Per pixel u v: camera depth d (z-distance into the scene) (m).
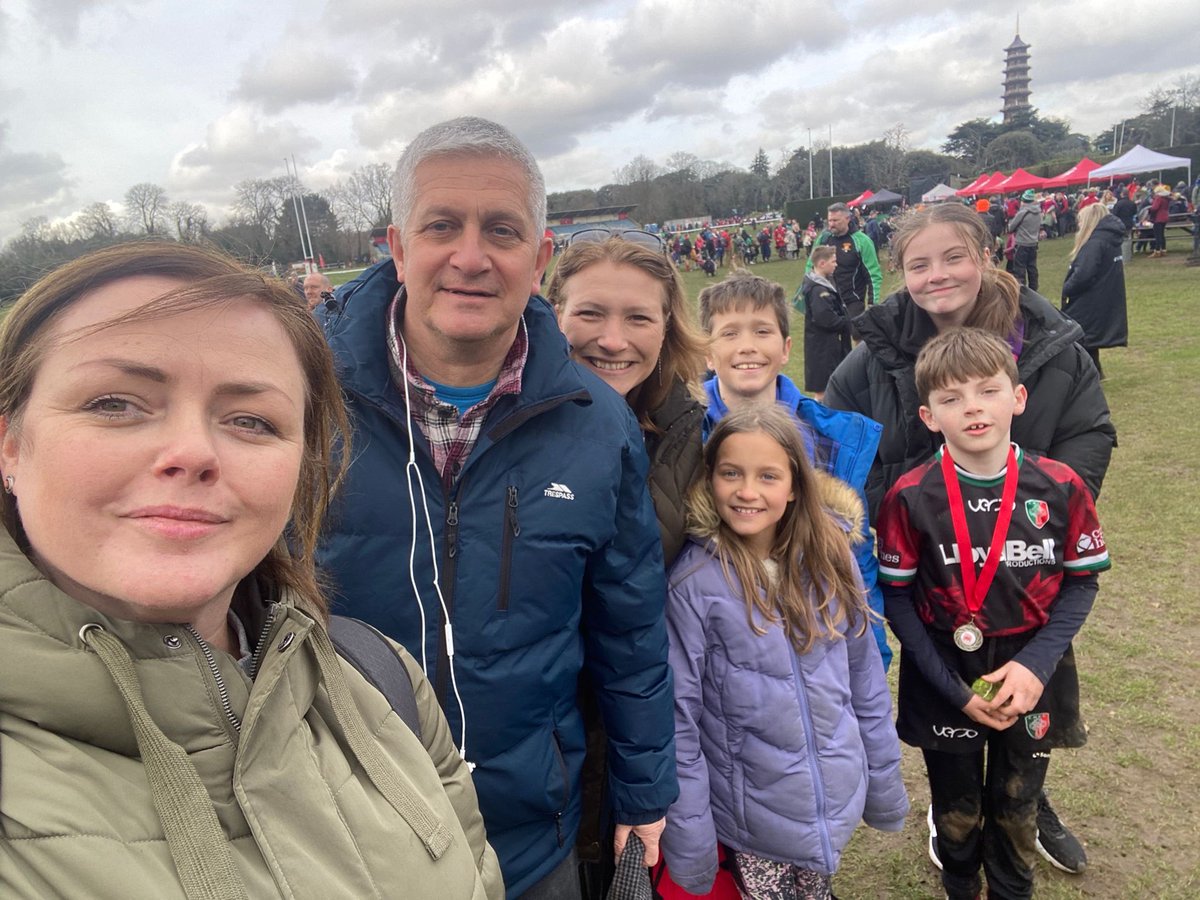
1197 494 5.04
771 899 1.90
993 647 2.04
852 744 1.88
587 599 1.62
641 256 1.83
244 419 0.78
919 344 2.30
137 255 0.77
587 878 1.90
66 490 0.69
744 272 2.41
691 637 1.86
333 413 1.02
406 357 1.47
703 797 1.85
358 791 0.82
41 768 0.64
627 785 1.64
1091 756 2.85
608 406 1.58
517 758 1.48
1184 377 7.73
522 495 1.46
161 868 0.65
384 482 1.43
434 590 1.44
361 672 1.04
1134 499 5.07
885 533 2.11
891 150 67.25
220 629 0.86
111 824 0.64
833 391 2.60
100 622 0.70
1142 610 3.80
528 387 1.45
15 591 0.68
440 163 1.35
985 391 1.93
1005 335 2.20
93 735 0.68
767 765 1.84
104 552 0.69
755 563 1.85
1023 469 1.99
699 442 1.98
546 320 1.54
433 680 1.44
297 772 0.78
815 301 7.27
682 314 1.94
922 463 2.33
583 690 1.79
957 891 2.23
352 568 1.43
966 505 2.00
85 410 0.70
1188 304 11.45
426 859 0.84
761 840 1.86
